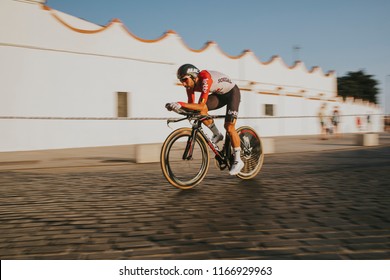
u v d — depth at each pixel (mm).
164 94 15812
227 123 4668
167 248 2414
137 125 14859
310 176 5426
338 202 3699
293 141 15914
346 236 2613
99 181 5180
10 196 4137
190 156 4461
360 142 13211
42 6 12242
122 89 14391
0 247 2463
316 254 2283
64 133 12844
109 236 2668
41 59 12281
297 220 3041
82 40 13219
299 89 24156
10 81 11664
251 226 2879
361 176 5414
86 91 13375
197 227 2867
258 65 20906
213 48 18219
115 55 14141
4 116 11570
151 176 5637
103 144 13867
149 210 3422
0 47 11461
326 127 22844
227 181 5004
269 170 6113
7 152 11188
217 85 4453
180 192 4277
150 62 15305
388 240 2527
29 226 2939
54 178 5523
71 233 2748
